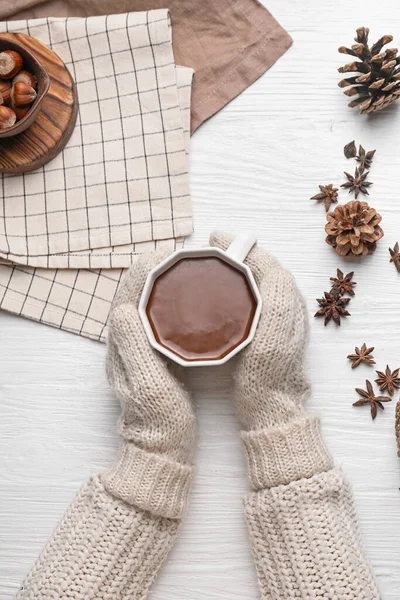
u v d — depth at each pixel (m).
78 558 0.72
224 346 0.73
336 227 0.77
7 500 0.80
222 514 0.78
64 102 0.79
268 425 0.74
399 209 0.80
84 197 0.80
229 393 0.79
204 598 0.78
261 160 0.81
